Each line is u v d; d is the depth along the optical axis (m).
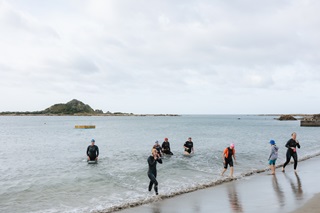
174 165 19.09
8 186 13.41
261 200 10.26
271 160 15.72
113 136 50.31
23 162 21.16
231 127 87.56
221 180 14.16
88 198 11.36
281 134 55.34
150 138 45.31
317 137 47.25
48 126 96.38
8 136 51.22
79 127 83.38
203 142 37.81
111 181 14.36
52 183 13.95
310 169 17.16
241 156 24.06
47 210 9.86
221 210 9.27
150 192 12.20
